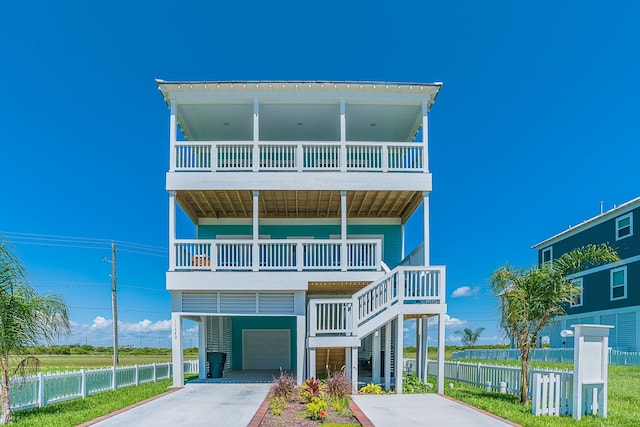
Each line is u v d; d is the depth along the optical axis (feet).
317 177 44.96
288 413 29.81
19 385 30.48
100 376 41.09
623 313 81.61
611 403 34.22
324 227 58.39
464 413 29.55
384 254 57.98
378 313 40.50
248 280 43.65
